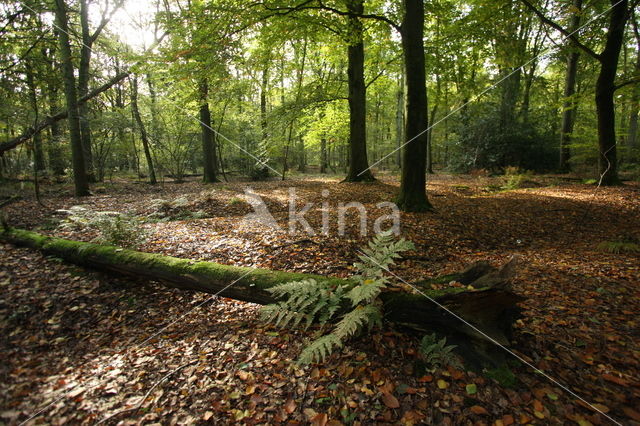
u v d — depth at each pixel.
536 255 4.65
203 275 3.28
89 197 9.87
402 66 15.38
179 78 6.84
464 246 5.04
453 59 11.11
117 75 10.48
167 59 6.38
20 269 3.71
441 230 5.57
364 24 9.48
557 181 11.53
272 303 2.97
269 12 6.45
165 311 3.23
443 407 1.99
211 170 15.56
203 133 15.26
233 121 18.81
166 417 2.00
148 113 15.88
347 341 2.59
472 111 17.11
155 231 5.52
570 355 2.39
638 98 10.45
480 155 16.38
